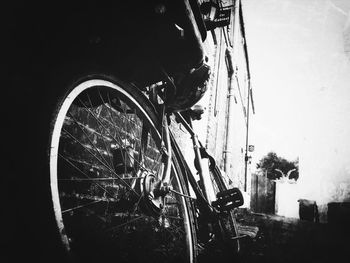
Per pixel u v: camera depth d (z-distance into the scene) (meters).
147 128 1.46
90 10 0.96
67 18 0.99
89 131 1.49
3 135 0.92
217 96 5.15
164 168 1.36
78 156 1.39
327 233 4.82
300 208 10.33
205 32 1.27
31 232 0.70
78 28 1.02
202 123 3.92
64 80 0.83
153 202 1.17
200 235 1.72
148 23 1.03
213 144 4.80
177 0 0.96
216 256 1.73
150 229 1.80
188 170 1.70
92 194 1.46
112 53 1.18
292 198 13.34
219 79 5.31
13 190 0.84
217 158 5.27
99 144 1.56
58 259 0.69
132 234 1.62
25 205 0.70
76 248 1.14
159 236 1.78
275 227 4.70
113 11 0.96
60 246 0.70
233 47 7.29
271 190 13.05
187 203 1.61
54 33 1.04
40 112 0.76
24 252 0.77
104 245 1.27
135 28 1.05
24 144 0.73
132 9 0.96
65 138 1.31
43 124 0.74
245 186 11.20
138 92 1.35
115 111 1.75
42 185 0.70
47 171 0.71
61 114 0.79
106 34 1.07
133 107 1.33
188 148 3.19
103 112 1.62
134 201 1.20
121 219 1.62
